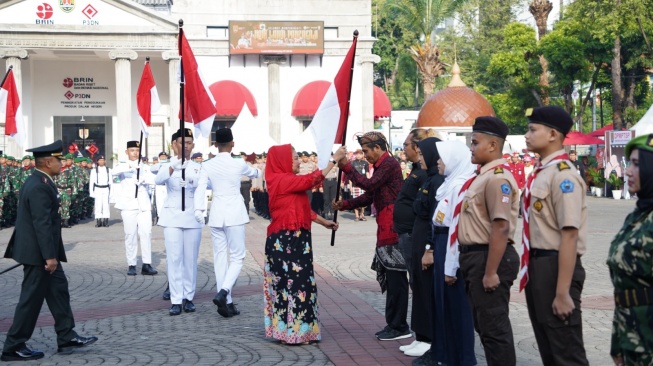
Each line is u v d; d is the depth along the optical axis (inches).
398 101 2901.1
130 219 593.9
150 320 420.8
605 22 1630.2
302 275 354.3
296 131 1798.7
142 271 600.1
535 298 229.9
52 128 1806.1
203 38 1759.4
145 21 1711.4
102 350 350.9
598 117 2819.9
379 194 355.3
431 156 312.8
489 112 1155.9
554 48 1815.9
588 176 1640.0
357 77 1825.8
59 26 1672.0
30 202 334.3
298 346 353.1
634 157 184.5
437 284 296.2
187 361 327.6
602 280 526.0
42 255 334.0
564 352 227.9
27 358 336.2
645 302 181.3
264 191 1181.7
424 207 315.0
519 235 789.9
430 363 305.3
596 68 1881.2
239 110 1716.3
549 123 230.5
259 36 1754.4
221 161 432.8
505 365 248.4
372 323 399.2
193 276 446.6
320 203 1147.9
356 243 793.6
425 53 2101.4
